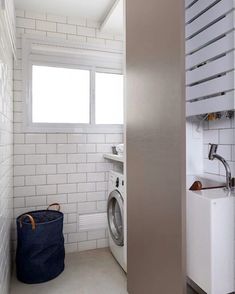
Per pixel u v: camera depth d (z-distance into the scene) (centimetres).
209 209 134
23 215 223
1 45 142
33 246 204
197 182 163
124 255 212
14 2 227
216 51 144
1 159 141
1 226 141
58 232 216
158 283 145
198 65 160
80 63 266
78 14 254
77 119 273
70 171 263
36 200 252
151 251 153
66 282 207
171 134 131
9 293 188
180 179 124
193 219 147
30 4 233
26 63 245
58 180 259
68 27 259
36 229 204
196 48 159
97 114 280
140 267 168
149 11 151
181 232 123
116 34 277
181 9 121
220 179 174
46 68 259
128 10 184
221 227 136
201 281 141
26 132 247
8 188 189
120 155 245
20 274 207
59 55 257
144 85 160
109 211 250
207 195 143
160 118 141
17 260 211
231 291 139
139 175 168
